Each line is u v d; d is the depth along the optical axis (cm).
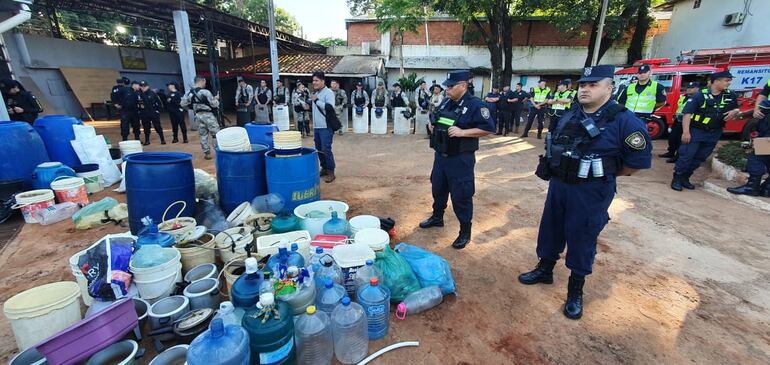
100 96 1452
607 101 223
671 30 1551
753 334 230
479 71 1764
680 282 289
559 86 891
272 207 349
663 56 1600
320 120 536
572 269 242
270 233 304
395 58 1839
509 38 1421
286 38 1714
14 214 404
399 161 723
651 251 341
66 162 509
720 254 335
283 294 198
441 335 226
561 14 1418
